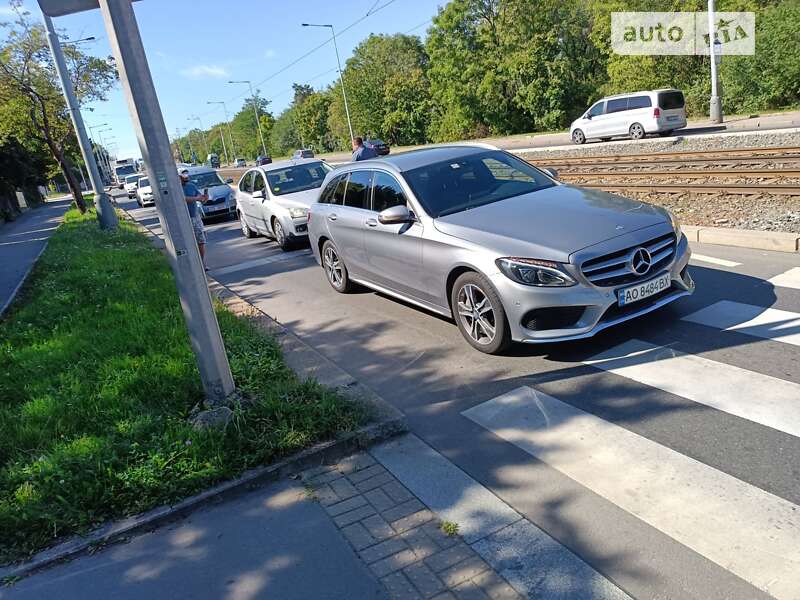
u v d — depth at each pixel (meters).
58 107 26.11
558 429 3.70
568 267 4.30
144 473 3.55
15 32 23.22
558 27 46.72
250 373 4.85
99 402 4.71
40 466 3.73
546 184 5.92
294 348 5.59
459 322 5.13
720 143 17.78
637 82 38.12
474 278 4.80
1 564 3.09
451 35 50.12
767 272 5.87
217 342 4.24
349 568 2.79
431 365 4.98
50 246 16.34
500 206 5.32
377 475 3.52
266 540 3.08
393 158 6.48
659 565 2.53
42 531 3.25
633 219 4.72
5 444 4.19
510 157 6.36
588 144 24.89
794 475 2.93
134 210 30.97
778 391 3.67
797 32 26.94
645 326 4.99
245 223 14.25
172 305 7.52
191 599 2.74
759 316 4.81
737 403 3.62
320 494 3.40
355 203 6.79
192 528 3.26
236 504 3.43
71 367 5.69
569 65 45.28
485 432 3.81
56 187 85.94
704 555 2.54
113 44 3.62
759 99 29.30
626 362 4.41
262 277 9.70
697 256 6.79
